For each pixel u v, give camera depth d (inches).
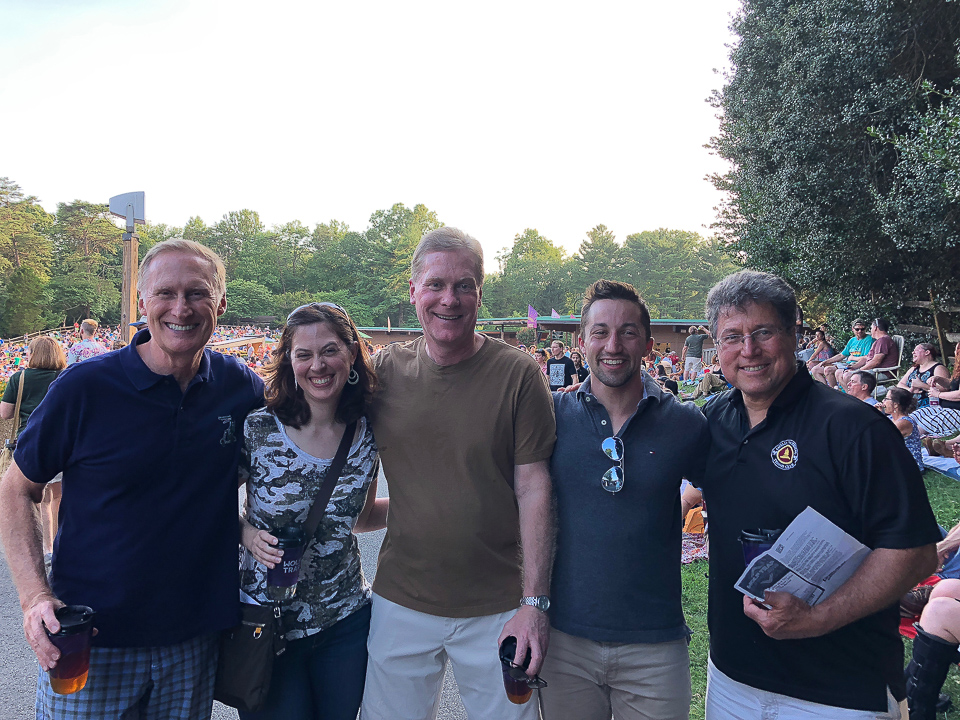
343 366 86.4
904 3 406.0
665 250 4434.1
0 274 3056.1
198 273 81.7
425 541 90.5
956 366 328.2
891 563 68.4
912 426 246.1
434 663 93.7
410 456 91.7
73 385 80.0
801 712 74.0
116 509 80.0
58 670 70.2
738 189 594.9
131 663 80.7
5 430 220.8
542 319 1533.0
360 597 96.5
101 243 3816.4
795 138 464.4
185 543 82.7
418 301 90.5
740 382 78.2
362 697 96.3
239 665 84.7
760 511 76.5
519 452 90.7
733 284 79.1
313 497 89.3
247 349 1202.6
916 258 485.7
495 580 91.4
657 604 87.4
